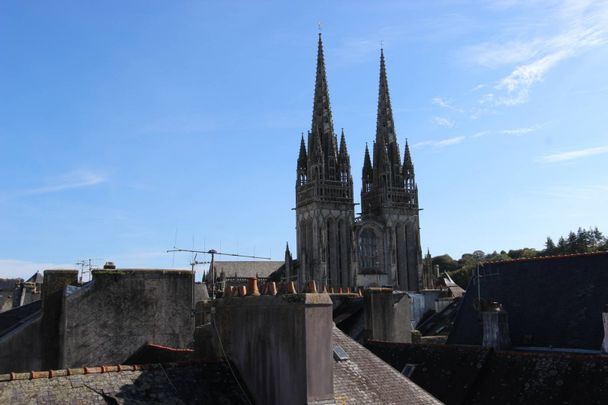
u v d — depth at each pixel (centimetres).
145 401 1496
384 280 16425
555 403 2433
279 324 1560
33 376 1449
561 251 17338
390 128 17650
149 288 2569
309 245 16400
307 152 17100
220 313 1855
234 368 1714
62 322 2384
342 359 1895
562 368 2545
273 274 18850
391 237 16688
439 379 2888
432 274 17725
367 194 17962
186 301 2634
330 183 16475
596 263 3812
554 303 3850
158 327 2552
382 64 18050
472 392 2738
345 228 16538
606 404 2277
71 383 1473
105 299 2467
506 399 2598
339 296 4412
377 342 3375
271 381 1574
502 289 4288
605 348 3053
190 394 1577
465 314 4422
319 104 17200
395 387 1861
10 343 2373
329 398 1468
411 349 3173
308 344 1459
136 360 2394
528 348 3741
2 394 1375
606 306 3116
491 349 2878
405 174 17500
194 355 2075
